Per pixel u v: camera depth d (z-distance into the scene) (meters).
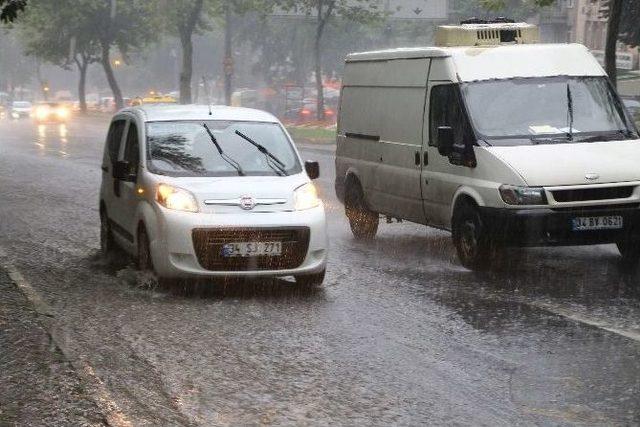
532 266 17.84
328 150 58.66
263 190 15.60
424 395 9.96
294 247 15.44
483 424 9.07
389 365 11.09
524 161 17.00
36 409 9.32
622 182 16.86
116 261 18.47
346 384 10.36
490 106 18.16
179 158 16.25
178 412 9.41
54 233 22.59
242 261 15.27
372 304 14.52
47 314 13.44
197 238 15.17
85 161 47.44
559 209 16.73
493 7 41.09
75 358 11.16
